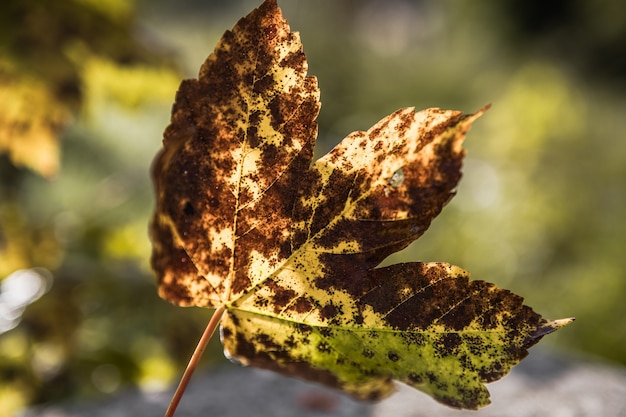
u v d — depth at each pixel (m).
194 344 0.74
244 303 0.32
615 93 3.38
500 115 2.04
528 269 1.39
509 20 4.04
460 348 0.31
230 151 0.31
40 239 0.75
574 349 1.13
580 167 1.85
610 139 2.15
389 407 0.53
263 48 0.30
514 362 0.30
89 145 1.17
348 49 3.34
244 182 0.31
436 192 0.31
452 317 0.31
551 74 2.18
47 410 0.53
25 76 0.69
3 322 0.67
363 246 0.31
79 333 0.71
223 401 0.54
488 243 1.46
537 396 0.54
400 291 0.31
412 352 0.31
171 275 0.31
